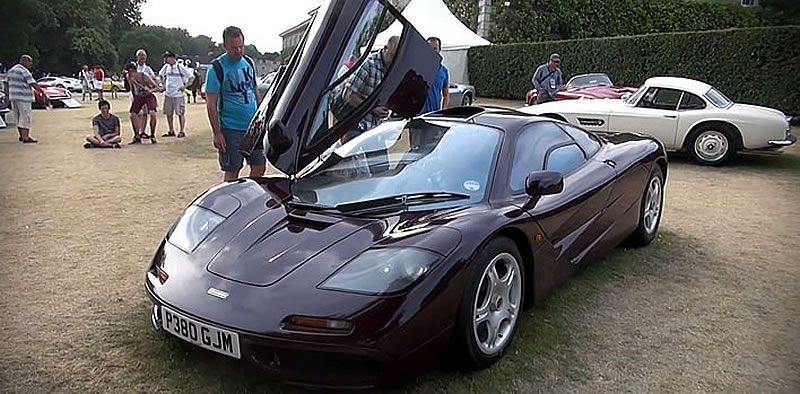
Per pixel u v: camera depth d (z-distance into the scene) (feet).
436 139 10.91
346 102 11.00
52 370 8.44
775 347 9.52
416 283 7.54
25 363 8.62
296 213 9.18
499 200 9.55
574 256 10.80
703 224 16.72
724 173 25.23
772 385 8.41
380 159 10.89
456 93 53.78
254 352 7.40
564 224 10.34
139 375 8.36
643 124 27.84
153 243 14.42
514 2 76.07
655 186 14.43
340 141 12.57
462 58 78.33
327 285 7.50
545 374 8.57
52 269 12.50
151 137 32.99
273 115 10.69
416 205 9.23
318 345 7.19
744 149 26.37
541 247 9.65
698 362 9.02
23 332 9.57
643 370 8.75
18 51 156.04
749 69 45.32
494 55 73.97
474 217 8.63
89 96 89.35
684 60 50.29
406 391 8.06
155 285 8.52
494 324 8.75
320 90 10.53
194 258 8.51
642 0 78.69
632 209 13.24
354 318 7.21
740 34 45.68
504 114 11.84
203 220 9.31
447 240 8.03
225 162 16.69
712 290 11.78
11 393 7.86
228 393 7.98
